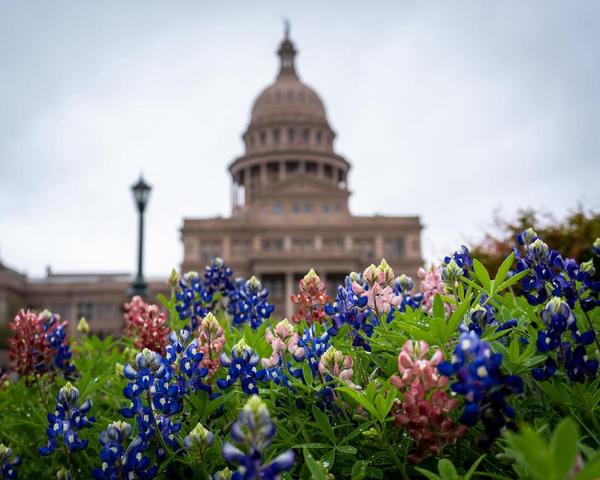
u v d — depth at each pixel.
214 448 3.37
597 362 2.85
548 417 3.11
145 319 5.11
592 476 1.90
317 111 130.25
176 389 3.40
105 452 3.24
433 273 5.04
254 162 122.31
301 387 3.50
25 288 101.88
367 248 97.19
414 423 2.71
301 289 4.73
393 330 3.86
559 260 3.49
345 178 128.50
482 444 2.57
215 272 6.29
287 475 3.01
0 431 4.62
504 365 3.10
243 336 4.23
